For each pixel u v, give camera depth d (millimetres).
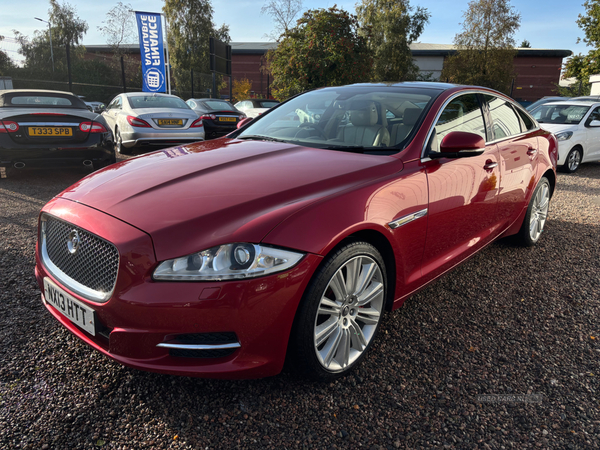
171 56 38344
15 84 19547
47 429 1653
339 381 1997
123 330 1604
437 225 2365
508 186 3102
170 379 1974
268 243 1603
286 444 1629
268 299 1611
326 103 2939
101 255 1685
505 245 3881
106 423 1697
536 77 42438
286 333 1698
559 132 8102
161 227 1618
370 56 14125
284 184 1880
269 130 2895
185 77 33875
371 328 2133
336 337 1925
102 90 23797
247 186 1865
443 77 34781
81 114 5867
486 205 2850
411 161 2258
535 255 3650
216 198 1766
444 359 2189
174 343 1611
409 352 2242
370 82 3182
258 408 1810
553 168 3811
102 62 26156
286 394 1899
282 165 2121
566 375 2082
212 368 1642
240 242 1583
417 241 2236
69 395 1845
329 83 13766
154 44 16484
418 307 2729
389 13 34406
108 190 1938
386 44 34719
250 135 2893
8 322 2371
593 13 28594
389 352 2238
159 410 1779
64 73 25203
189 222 1631
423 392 1939
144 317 1568
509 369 2121
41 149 5578
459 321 2568
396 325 2504
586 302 2840
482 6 31750
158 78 16797
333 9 13531
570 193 6309
